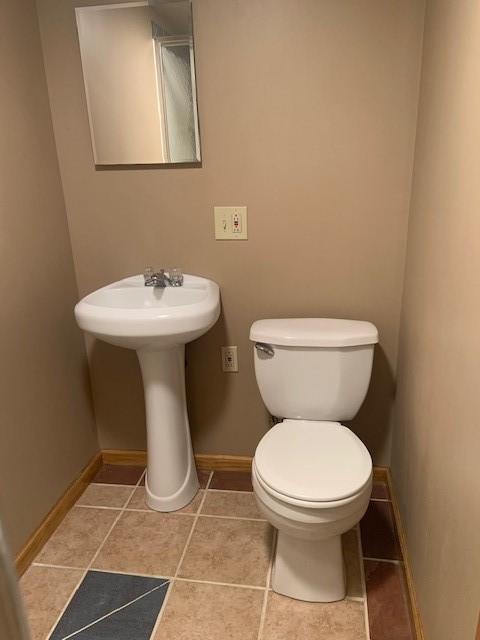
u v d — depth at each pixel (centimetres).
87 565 167
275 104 168
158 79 171
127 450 221
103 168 184
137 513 192
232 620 146
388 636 140
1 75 153
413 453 152
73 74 175
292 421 173
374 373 193
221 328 198
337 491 132
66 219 192
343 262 182
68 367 196
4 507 157
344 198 175
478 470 89
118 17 167
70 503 195
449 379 111
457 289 106
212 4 161
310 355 169
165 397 183
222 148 175
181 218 186
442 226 121
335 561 148
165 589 157
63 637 142
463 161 104
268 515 140
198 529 183
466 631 94
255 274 189
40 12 170
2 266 155
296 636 141
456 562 102
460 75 108
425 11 152
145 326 156
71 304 197
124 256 194
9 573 62
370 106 164
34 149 171
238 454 216
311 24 159
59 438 190
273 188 177
